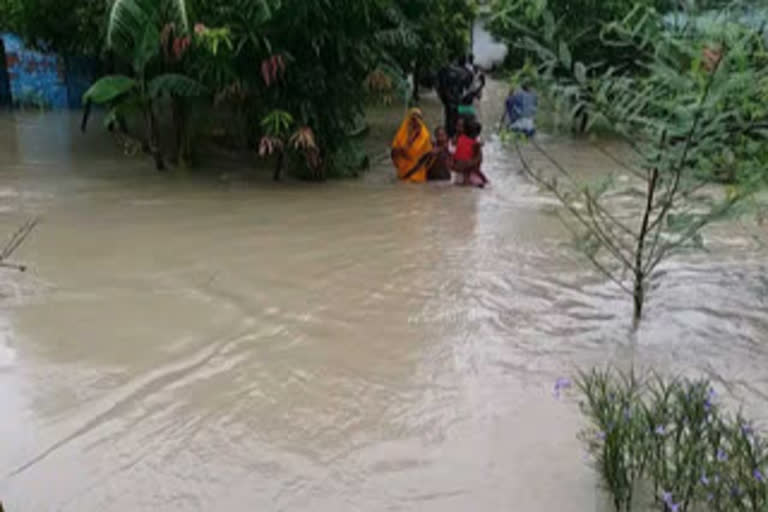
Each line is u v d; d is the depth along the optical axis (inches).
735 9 155.0
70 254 234.5
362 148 418.6
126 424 139.2
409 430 139.1
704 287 221.8
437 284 219.5
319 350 172.9
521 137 220.2
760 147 167.6
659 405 125.4
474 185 366.9
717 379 162.2
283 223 281.6
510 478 124.4
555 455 130.9
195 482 122.6
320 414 144.3
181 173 366.6
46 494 119.2
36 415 141.3
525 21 187.0
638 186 353.4
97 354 166.9
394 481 123.6
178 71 358.6
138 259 232.2
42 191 317.7
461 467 127.6
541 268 236.8
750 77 150.9
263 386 154.9
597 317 197.2
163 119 532.1
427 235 271.6
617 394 140.1
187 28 290.4
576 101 177.3
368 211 306.5
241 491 120.4
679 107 155.6
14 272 216.5
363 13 341.7
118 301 197.9
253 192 334.3
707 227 281.4
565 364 168.6
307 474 125.1
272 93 346.9
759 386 159.2
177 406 146.0
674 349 177.9
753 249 260.5
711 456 117.5
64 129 481.4
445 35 557.3
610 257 249.3
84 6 374.0
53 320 184.1
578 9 275.1
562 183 371.2
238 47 316.5
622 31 164.1
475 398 151.7
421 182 372.8
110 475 124.1
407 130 373.4
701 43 154.2
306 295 207.5
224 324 185.5
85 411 143.1
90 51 477.1
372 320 191.2
